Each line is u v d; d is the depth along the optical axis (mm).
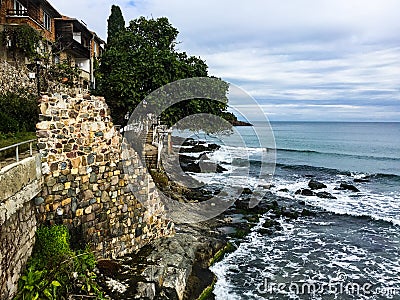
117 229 9797
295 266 12672
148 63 15539
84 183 8742
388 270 12625
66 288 7039
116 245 9789
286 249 14188
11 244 6125
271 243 14773
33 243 7293
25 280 6383
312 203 21406
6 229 5949
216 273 11625
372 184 28062
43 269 6855
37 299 6262
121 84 14883
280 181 28609
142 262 9758
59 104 8195
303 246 14602
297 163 39531
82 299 7266
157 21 19438
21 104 13586
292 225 17312
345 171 33688
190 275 10570
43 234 7473
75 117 8539
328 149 52406
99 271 8719
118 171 9758
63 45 25797
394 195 24094
